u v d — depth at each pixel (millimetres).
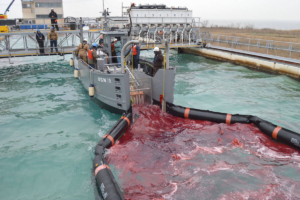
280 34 40188
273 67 17547
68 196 5684
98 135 8570
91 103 11789
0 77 17219
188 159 6703
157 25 25688
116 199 4902
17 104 11727
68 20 24812
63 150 7629
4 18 21781
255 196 5285
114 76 8984
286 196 5281
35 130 9016
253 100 11992
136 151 7164
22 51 20641
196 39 26969
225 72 18484
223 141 7582
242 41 31609
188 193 5410
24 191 5875
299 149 7004
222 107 10992
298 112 10461
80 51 12633
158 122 8977
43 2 54062
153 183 5809
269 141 7555
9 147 7836
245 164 6441
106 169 5855
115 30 13055
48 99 12453
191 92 13195
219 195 5332
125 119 8422
